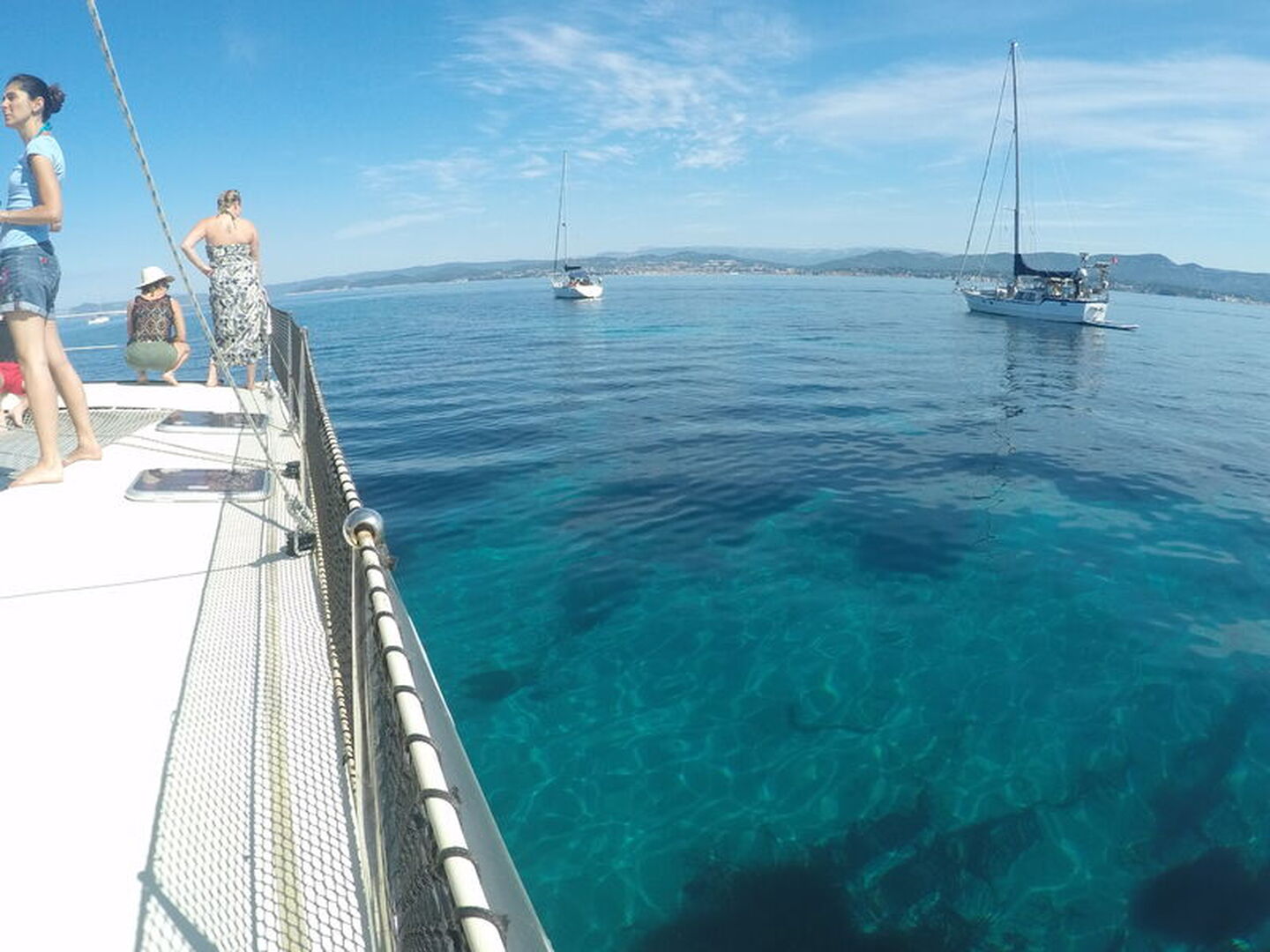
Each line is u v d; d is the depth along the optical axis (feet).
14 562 12.77
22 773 7.95
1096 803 17.26
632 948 13.64
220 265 26.37
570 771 17.97
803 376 87.45
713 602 26.23
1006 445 52.29
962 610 26.08
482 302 290.97
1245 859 15.75
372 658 6.39
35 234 15.28
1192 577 29.17
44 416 16.25
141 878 6.68
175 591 11.93
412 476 41.34
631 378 83.66
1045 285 177.47
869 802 17.16
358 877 6.79
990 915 14.44
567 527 33.22
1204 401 75.87
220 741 8.55
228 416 22.76
